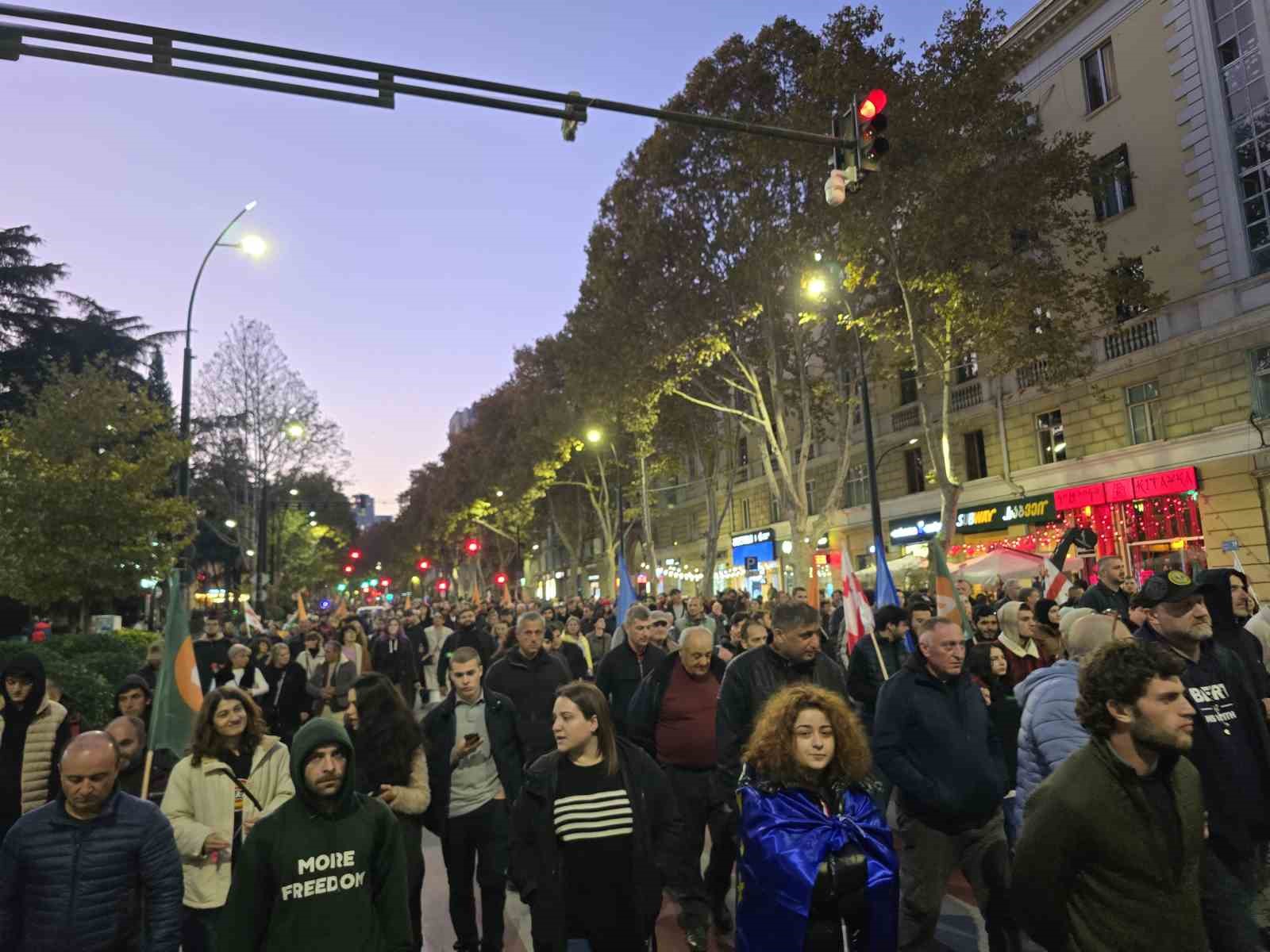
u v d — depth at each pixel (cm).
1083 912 297
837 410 2650
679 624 1633
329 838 349
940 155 1886
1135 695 292
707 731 611
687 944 571
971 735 459
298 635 1748
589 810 427
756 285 2408
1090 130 2480
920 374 2120
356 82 814
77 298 4169
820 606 1745
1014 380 2725
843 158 959
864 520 3425
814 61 2116
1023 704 457
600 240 2758
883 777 517
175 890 393
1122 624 499
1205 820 313
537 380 4406
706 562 3453
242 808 485
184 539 1986
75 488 1817
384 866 359
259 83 790
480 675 592
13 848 378
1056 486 2556
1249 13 2056
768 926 332
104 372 2097
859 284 2191
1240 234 2069
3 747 558
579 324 3056
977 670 587
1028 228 2062
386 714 521
